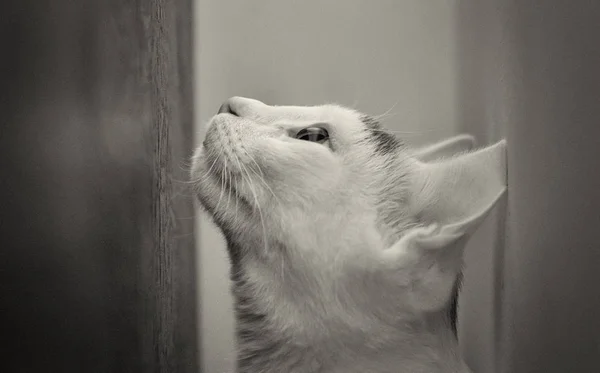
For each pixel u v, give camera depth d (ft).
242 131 1.59
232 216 1.59
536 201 1.62
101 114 1.73
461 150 1.64
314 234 1.54
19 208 1.65
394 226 1.54
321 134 1.61
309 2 1.87
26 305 1.64
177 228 1.78
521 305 1.63
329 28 1.85
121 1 1.75
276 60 1.87
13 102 1.64
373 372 1.54
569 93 1.60
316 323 1.55
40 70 1.67
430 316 1.53
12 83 1.64
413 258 1.50
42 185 1.67
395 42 1.81
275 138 1.58
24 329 1.64
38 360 1.64
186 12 1.84
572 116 1.59
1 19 1.63
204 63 1.85
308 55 1.86
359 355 1.54
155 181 1.78
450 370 1.54
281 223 1.55
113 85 1.75
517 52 1.67
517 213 1.63
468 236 1.49
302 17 1.87
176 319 1.76
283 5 1.87
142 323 1.74
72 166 1.70
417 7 1.78
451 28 1.76
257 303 1.59
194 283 1.77
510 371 1.64
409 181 1.56
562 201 1.59
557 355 1.59
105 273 1.72
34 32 1.66
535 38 1.64
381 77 1.81
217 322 1.76
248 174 1.56
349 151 1.58
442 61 1.75
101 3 1.73
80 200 1.70
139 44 1.78
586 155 1.57
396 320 1.52
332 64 1.84
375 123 1.67
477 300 1.65
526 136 1.64
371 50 1.83
